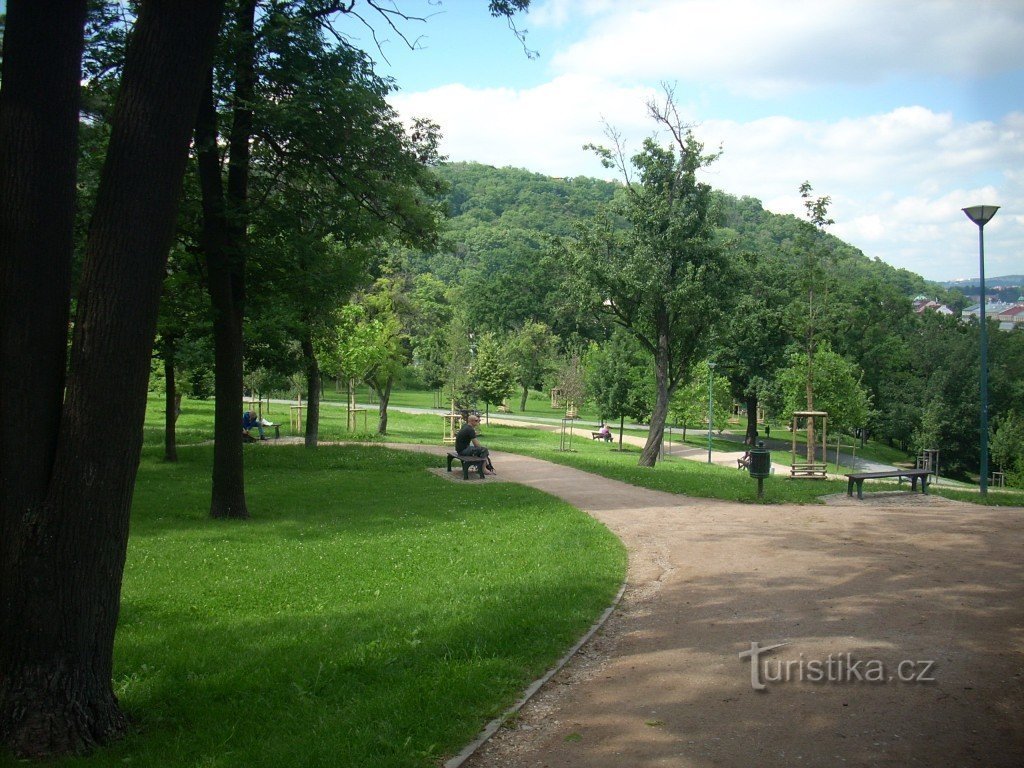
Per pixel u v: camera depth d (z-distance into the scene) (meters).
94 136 14.93
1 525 4.98
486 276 107.69
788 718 5.10
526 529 13.27
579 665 6.40
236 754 4.67
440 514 15.34
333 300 19.72
